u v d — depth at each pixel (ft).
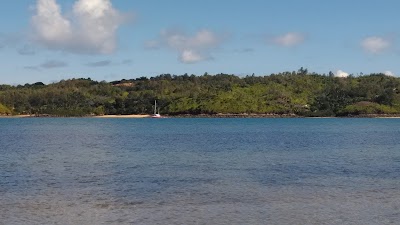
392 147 254.68
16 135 368.68
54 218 90.12
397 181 132.05
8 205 100.07
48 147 251.60
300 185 125.18
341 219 90.38
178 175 142.82
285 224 87.35
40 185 124.26
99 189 118.73
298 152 222.07
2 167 161.89
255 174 144.97
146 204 101.65
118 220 89.10
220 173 147.23
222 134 383.04
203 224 87.04
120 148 244.42
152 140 309.22
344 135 372.58
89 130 452.35
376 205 101.09
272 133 399.85
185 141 298.76
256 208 98.58
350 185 125.39
